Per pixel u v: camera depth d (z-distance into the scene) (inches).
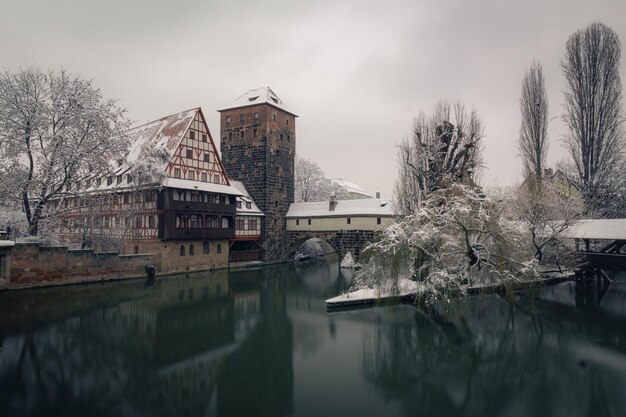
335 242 2185.0
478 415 499.5
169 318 964.0
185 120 1790.1
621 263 1251.8
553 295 1257.4
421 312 1032.8
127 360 672.4
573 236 1341.0
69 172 1282.0
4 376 592.4
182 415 482.3
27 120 1222.3
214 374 623.2
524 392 567.8
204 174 1820.9
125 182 1722.4
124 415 479.8
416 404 529.3
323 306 1127.6
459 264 1090.7
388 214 2064.5
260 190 2255.2
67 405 502.9
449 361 697.0
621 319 971.9
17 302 1029.2
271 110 2293.3
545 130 1759.4
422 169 1430.9
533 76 1777.8
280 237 2345.0
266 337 824.9
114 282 1390.3
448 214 1037.2
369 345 780.0
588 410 512.7
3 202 1282.0
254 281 1592.0
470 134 1454.2
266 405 518.6
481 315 1005.8
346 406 521.0
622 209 1760.6
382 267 1036.5
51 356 677.3
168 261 1627.7
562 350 749.9
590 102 1609.3
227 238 1936.5
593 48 1601.9
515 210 1497.3
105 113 1342.3
